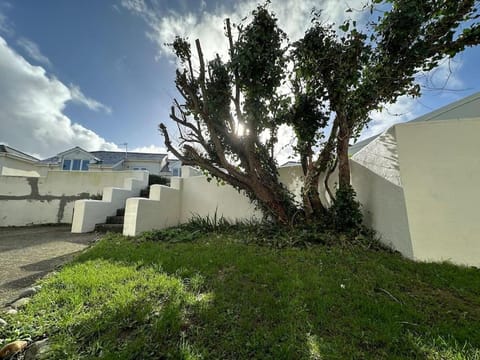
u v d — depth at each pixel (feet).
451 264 8.78
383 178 11.47
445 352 4.44
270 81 12.75
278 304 6.11
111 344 4.63
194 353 4.44
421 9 9.42
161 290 6.81
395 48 10.46
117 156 59.06
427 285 7.25
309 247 11.15
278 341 4.75
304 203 14.44
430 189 9.66
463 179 9.39
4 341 4.69
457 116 16.66
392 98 11.62
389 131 10.97
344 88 11.74
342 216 12.71
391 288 6.99
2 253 11.81
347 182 13.04
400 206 10.09
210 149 16.17
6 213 22.75
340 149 13.00
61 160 51.11
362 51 11.07
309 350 4.50
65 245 13.66
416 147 10.09
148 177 25.84
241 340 4.79
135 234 16.15
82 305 5.92
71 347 4.52
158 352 4.46
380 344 4.68
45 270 9.09
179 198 21.93
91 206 18.58
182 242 13.33
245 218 18.58
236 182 15.57
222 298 6.43
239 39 12.78
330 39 12.18
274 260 9.52
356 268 8.57
